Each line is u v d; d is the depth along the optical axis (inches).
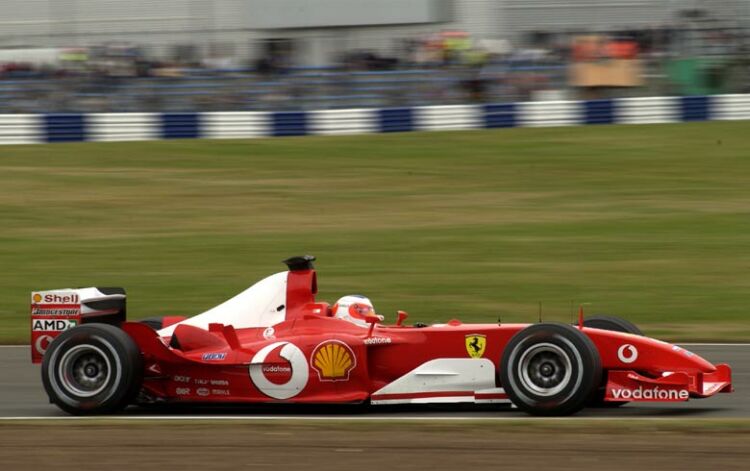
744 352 1384.1
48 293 1058.1
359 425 882.1
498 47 3651.6
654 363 927.7
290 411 1011.9
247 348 997.2
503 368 911.7
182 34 3838.6
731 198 2581.2
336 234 2285.9
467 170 2901.1
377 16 3715.6
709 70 3535.9
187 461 772.6
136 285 1900.8
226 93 3494.1
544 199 2600.9
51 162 3061.0
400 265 2017.7
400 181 2792.8
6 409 1061.1
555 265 2007.9
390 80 3467.0
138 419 940.6
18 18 3983.8
